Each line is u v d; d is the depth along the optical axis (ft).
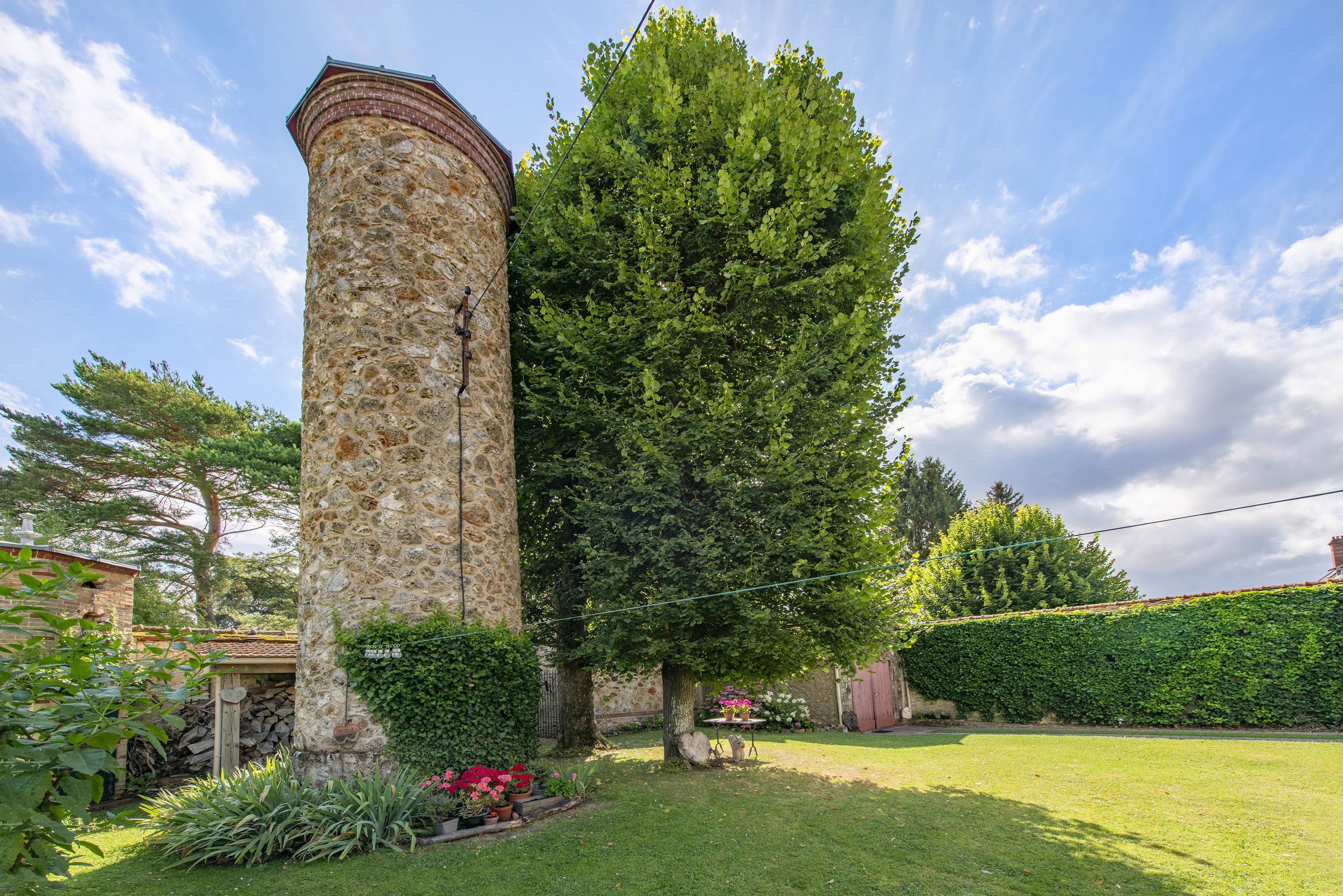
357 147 26.99
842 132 32.42
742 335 32.27
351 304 25.75
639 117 32.68
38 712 7.52
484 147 30.22
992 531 76.38
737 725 37.93
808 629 27.58
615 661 29.63
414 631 23.25
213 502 67.87
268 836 18.26
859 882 16.40
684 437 27.25
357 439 24.67
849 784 26.58
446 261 27.50
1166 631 41.22
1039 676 46.21
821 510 27.32
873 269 31.94
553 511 36.42
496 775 21.71
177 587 68.33
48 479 59.57
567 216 31.14
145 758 32.19
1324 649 35.83
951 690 51.24
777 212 28.35
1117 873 16.30
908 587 32.50
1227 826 19.48
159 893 15.94
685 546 26.66
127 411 62.18
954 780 27.09
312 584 24.21
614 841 19.71
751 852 18.62
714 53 35.09
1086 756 31.22
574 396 30.01
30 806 6.86
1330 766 26.18
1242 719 38.04
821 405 28.99
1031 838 19.17
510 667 24.75
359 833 18.70
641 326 29.27
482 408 27.78
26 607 7.50
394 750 21.97
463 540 25.77
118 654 9.00
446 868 17.58
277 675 37.29
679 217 29.76
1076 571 73.92
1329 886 14.98
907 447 30.48
